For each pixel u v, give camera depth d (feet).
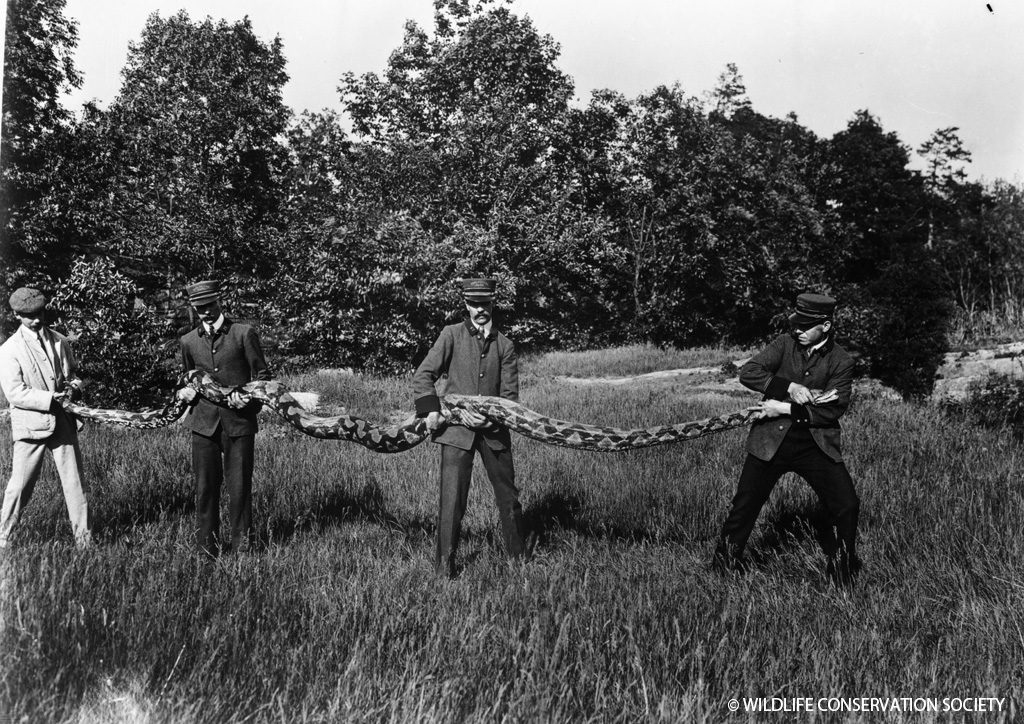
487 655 10.74
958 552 15.44
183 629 11.12
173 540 16.99
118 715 9.12
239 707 9.33
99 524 18.38
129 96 92.63
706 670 10.67
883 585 14.38
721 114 134.82
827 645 11.74
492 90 110.52
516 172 103.55
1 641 10.10
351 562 15.57
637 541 17.94
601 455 25.29
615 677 10.33
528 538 17.33
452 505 15.93
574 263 108.99
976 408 37.52
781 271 129.18
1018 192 96.84
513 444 28.12
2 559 13.38
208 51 93.04
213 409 16.99
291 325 73.05
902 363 46.55
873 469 21.85
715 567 15.51
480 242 90.53
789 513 18.28
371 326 70.28
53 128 82.33
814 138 153.28
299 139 100.83
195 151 92.58
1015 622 12.11
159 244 81.92
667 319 124.16
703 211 123.44
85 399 41.86
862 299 49.49
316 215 91.50
